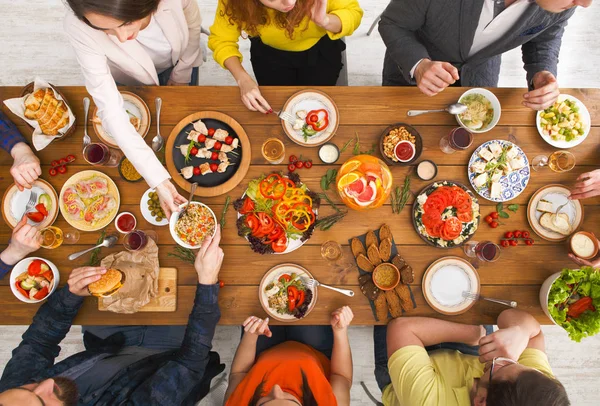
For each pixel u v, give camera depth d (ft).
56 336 4.50
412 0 4.96
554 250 4.76
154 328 5.52
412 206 4.81
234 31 5.46
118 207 4.81
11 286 4.54
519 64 8.45
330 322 4.68
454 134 4.70
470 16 4.83
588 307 4.35
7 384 4.17
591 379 7.46
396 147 4.75
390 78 6.30
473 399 4.37
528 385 3.76
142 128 4.88
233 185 4.79
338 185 4.62
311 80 6.29
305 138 4.89
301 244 4.69
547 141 4.84
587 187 4.59
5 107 4.99
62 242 4.77
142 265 4.62
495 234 4.81
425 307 4.72
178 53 5.56
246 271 4.72
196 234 4.70
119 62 4.83
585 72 8.45
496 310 4.71
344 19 5.30
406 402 4.53
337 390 4.73
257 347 5.57
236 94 4.98
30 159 4.71
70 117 4.77
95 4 3.13
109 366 4.51
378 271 4.68
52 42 8.36
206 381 5.19
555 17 4.82
